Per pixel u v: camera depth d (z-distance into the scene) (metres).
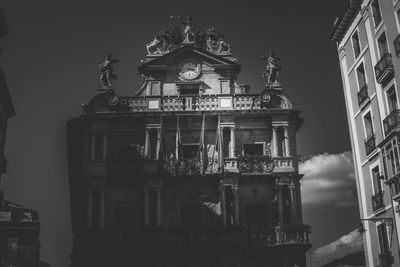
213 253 36.25
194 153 39.84
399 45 29.14
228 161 38.16
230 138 39.38
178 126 39.31
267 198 38.38
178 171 38.31
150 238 35.94
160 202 37.56
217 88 41.69
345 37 37.41
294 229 36.12
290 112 39.81
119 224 38.03
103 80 41.09
